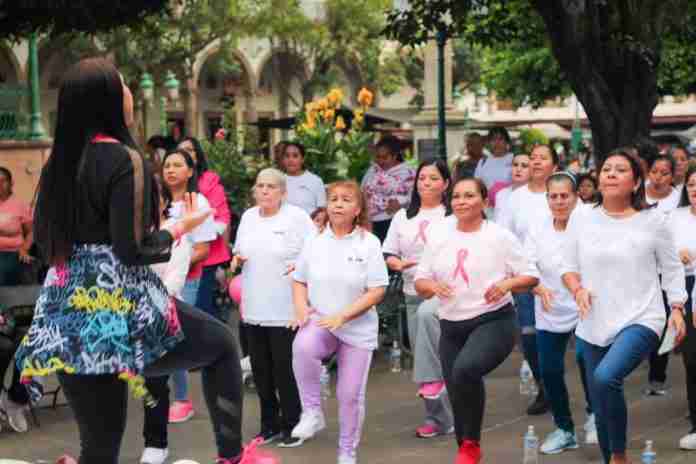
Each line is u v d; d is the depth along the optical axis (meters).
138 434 8.48
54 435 8.45
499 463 7.57
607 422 6.57
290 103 51.16
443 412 8.31
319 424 7.80
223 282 12.90
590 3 13.12
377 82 47.22
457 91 48.81
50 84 40.50
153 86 35.56
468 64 51.69
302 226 8.03
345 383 7.25
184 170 8.16
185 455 7.80
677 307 6.82
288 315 7.92
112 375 4.47
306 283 7.47
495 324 6.95
